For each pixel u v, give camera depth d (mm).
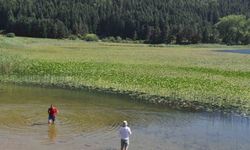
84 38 183125
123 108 39031
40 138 27766
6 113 34938
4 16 191875
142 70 63969
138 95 46031
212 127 32562
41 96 43938
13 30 178375
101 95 45594
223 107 40625
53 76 56062
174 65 73000
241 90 49062
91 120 33562
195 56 97375
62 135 28656
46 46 113750
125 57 86500
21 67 59875
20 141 26938
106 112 37000
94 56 85250
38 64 63656
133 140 28047
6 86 49250
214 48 154875
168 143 27703
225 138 29406
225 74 62469
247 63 82188
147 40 192750
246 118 36031
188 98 44625
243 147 27344
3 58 62688
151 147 26672
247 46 181750
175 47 149875
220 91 48125
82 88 49594
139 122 33469
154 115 36375
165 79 55062
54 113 31781
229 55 104562
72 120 33281
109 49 113688
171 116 36125
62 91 47406
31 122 32031
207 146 27344
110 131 30156
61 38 177000
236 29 199375
